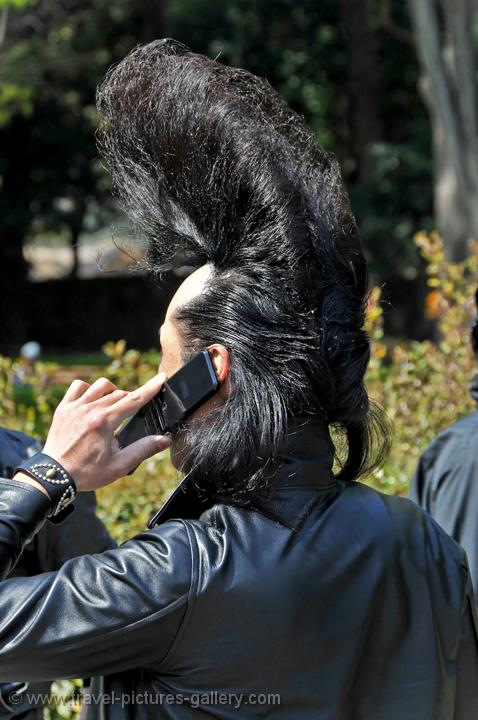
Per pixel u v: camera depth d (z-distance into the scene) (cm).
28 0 1276
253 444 185
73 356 2831
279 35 2773
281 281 191
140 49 213
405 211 2628
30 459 193
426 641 193
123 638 177
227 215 196
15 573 276
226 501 191
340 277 200
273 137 204
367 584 189
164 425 196
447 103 1312
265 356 188
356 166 2970
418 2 1282
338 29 2781
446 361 600
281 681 180
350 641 185
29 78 2077
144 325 3141
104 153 212
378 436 216
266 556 184
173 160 200
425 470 358
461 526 334
